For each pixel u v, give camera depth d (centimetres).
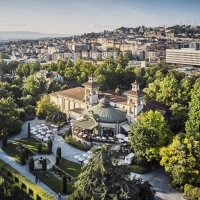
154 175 7375
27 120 11656
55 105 11812
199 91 9856
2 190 6100
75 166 7856
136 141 7525
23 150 8231
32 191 6284
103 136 9312
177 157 6631
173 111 10169
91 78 11212
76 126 9694
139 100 9588
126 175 5325
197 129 8250
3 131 9075
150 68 19338
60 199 6272
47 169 7619
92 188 5112
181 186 6594
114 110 9738
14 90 14325
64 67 19062
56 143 9388
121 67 18362
